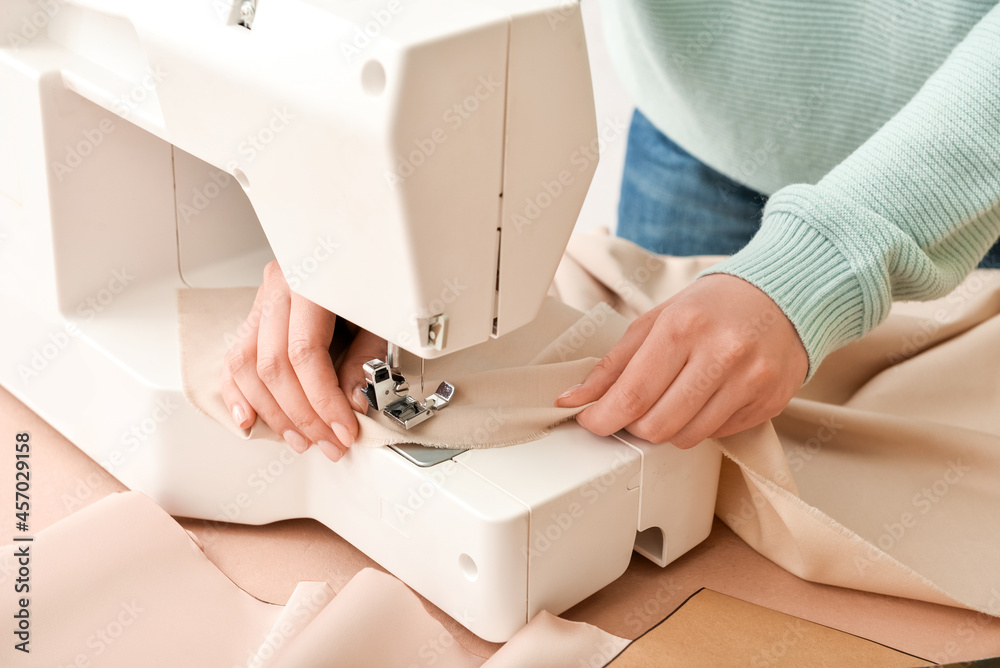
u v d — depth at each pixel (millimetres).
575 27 693
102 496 1002
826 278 856
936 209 863
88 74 943
